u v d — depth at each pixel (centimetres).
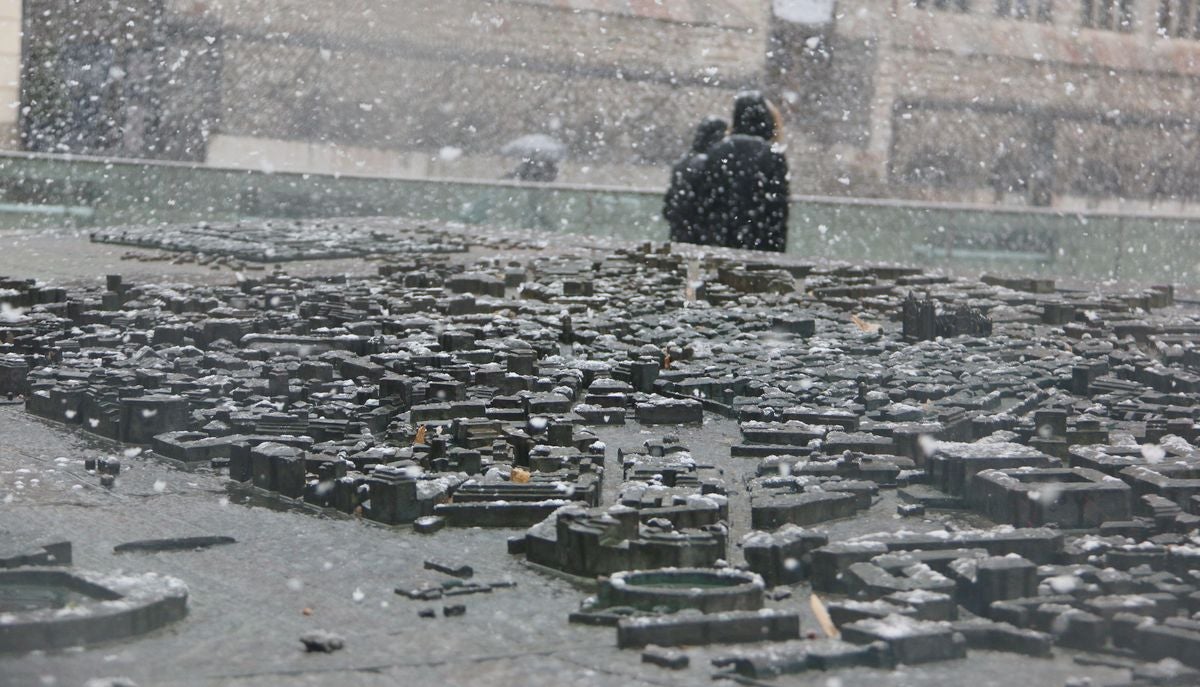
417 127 3184
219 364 529
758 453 436
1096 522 355
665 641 266
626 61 3412
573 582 310
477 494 364
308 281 797
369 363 520
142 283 772
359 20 3052
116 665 249
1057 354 619
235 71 2880
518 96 3303
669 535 316
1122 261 1495
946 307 688
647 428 481
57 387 486
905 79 3625
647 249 1028
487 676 247
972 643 269
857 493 377
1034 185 3791
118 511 365
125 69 2658
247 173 1400
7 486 388
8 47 2520
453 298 705
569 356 595
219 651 260
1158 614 280
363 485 369
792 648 256
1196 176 3959
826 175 3581
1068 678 248
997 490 366
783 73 3541
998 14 3709
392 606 291
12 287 700
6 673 241
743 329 671
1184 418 475
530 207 1480
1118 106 3859
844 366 566
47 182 1325
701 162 1296
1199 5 3956
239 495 385
